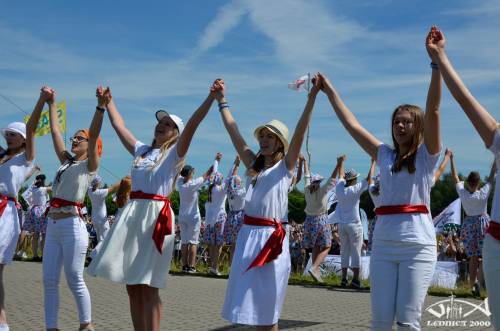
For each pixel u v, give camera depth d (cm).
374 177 1020
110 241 485
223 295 894
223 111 487
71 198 564
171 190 502
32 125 588
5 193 581
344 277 1076
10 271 1171
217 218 1213
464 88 351
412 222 396
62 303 785
